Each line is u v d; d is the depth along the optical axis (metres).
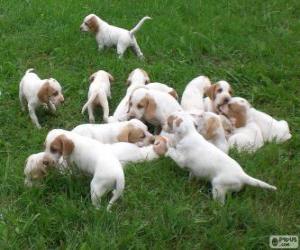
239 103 2.62
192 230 2.08
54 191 2.26
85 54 3.51
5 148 2.61
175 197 2.23
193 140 2.28
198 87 2.94
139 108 2.71
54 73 3.28
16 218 2.10
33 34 3.74
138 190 2.28
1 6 4.15
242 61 3.59
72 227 2.07
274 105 3.10
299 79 3.33
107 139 2.53
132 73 3.10
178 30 3.88
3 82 3.17
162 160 2.44
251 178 2.21
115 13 4.16
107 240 1.98
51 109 2.90
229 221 2.10
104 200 2.18
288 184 2.33
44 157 2.24
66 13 4.05
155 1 4.38
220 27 3.98
